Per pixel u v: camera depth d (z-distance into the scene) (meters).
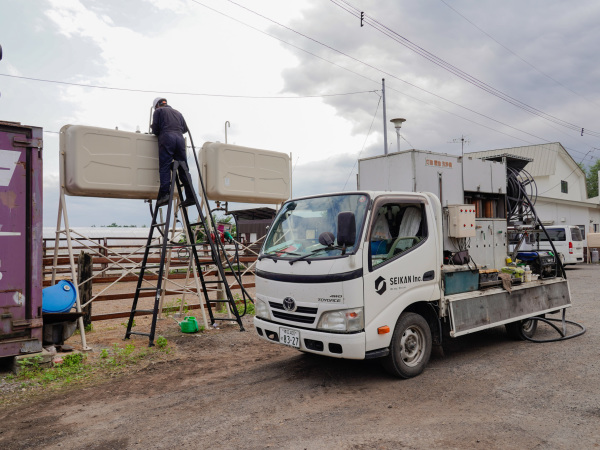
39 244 6.03
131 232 22.61
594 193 55.84
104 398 4.99
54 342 6.72
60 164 7.49
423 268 5.58
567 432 3.88
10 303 5.77
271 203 10.37
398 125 17.39
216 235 9.19
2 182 5.75
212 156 9.25
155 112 8.20
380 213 5.32
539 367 5.83
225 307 10.19
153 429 4.12
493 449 3.59
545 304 7.33
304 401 4.76
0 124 5.73
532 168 32.78
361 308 4.89
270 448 3.67
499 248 7.35
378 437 3.84
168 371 5.97
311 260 5.15
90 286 8.41
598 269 20.22
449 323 5.85
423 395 4.85
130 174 8.02
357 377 5.52
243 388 5.23
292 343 5.27
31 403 4.86
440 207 5.98
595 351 6.57
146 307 10.95
